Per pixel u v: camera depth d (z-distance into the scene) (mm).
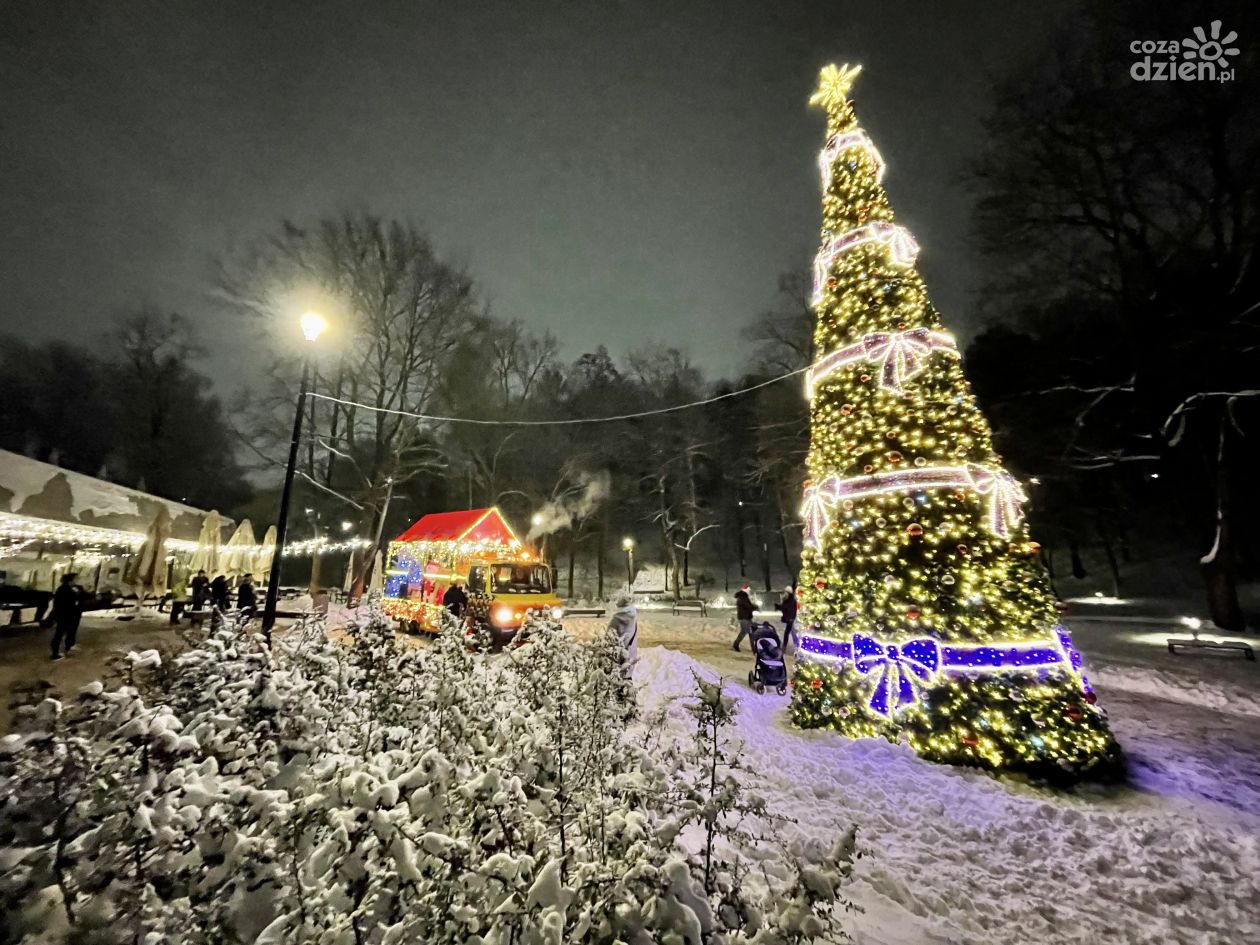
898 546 7148
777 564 45406
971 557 6883
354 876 2062
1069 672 6457
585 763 3832
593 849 2682
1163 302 19516
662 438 45688
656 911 2057
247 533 25484
